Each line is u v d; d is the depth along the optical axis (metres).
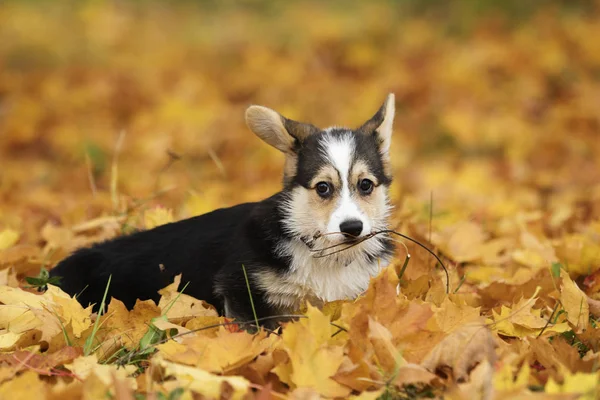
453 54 15.42
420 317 4.27
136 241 5.66
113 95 14.70
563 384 3.75
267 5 21.27
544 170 10.92
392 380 3.91
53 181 10.82
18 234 6.74
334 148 5.23
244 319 5.08
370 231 5.04
